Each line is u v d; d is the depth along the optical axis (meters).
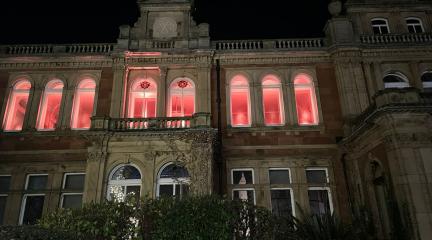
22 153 17.16
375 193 14.91
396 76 18.59
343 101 17.73
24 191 16.66
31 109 17.94
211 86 18.56
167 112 18.09
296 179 17.03
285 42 19.81
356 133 15.45
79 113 18.31
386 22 20.11
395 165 12.95
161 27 19.84
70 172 17.06
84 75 18.70
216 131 15.50
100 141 15.79
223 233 8.02
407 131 13.05
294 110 18.16
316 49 18.97
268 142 17.61
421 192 12.43
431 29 19.69
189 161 15.32
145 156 15.66
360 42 18.70
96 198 14.98
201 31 19.41
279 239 9.33
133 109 18.33
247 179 17.27
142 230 8.15
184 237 7.91
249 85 18.70
